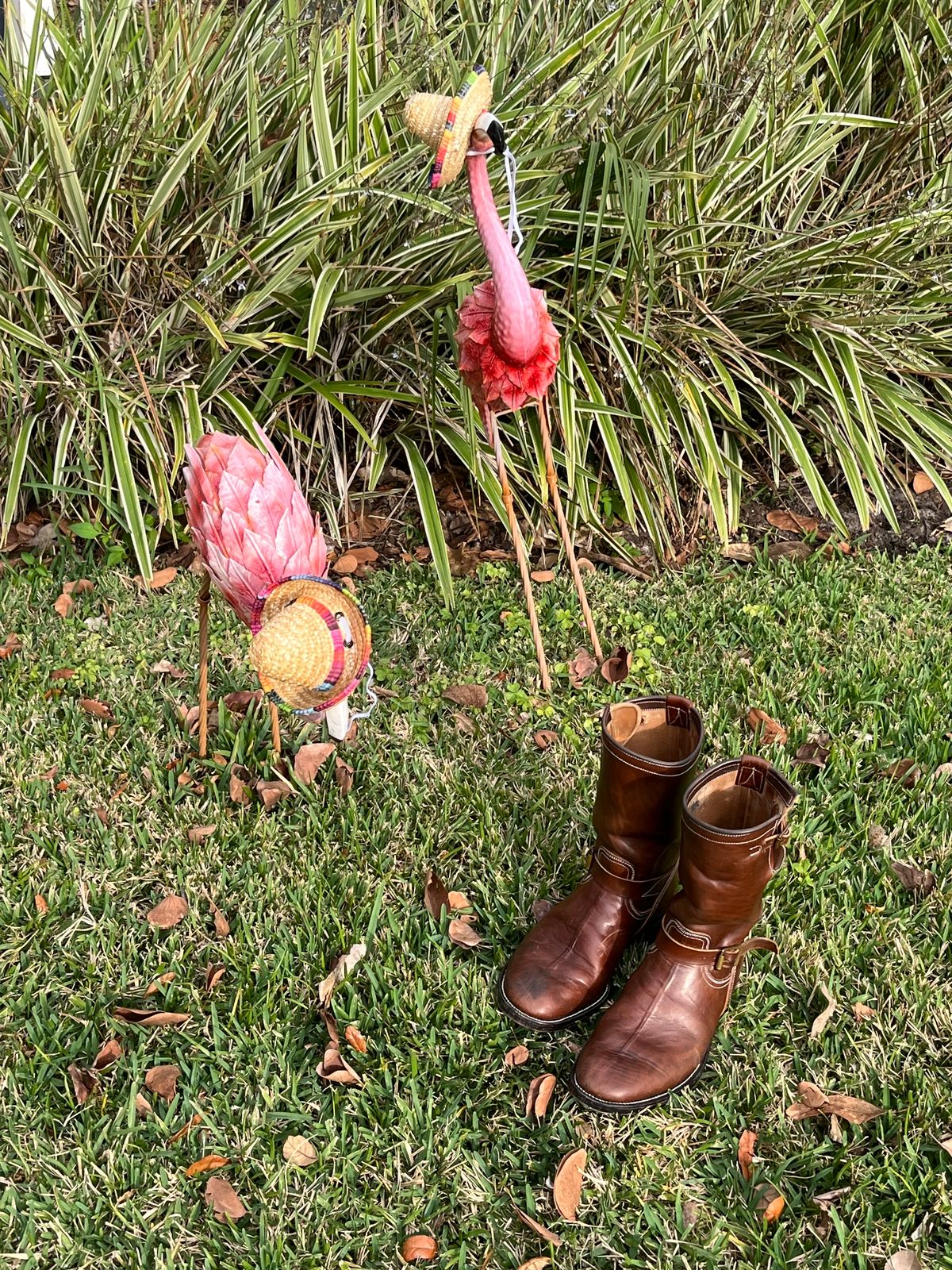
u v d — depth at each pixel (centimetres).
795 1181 169
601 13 345
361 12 320
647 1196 167
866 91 362
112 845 229
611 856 193
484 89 188
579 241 267
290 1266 159
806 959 201
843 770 242
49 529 333
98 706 266
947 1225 161
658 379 339
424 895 218
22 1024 195
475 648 293
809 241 358
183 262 331
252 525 192
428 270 336
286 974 202
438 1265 160
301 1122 179
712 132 347
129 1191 169
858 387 333
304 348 319
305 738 257
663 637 292
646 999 183
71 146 305
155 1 339
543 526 336
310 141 337
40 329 316
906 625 296
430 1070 185
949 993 194
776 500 357
